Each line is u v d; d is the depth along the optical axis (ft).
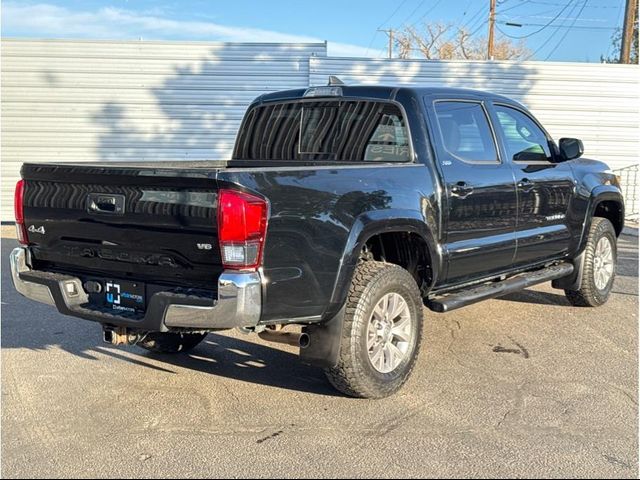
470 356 16.94
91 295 13.65
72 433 12.32
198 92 46.34
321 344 13.23
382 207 13.73
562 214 19.75
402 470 10.87
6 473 10.74
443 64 47.73
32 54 44.78
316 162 17.24
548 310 21.86
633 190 50.29
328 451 11.55
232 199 11.16
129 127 46.21
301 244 12.10
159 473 10.77
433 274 15.26
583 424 12.73
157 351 16.87
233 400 13.99
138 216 12.34
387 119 15.90
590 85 49.08
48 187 13.82
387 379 13.91
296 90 18.13
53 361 16.63
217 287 11.51
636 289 25.36
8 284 26.86
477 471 10.84
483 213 16.62
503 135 17.93
